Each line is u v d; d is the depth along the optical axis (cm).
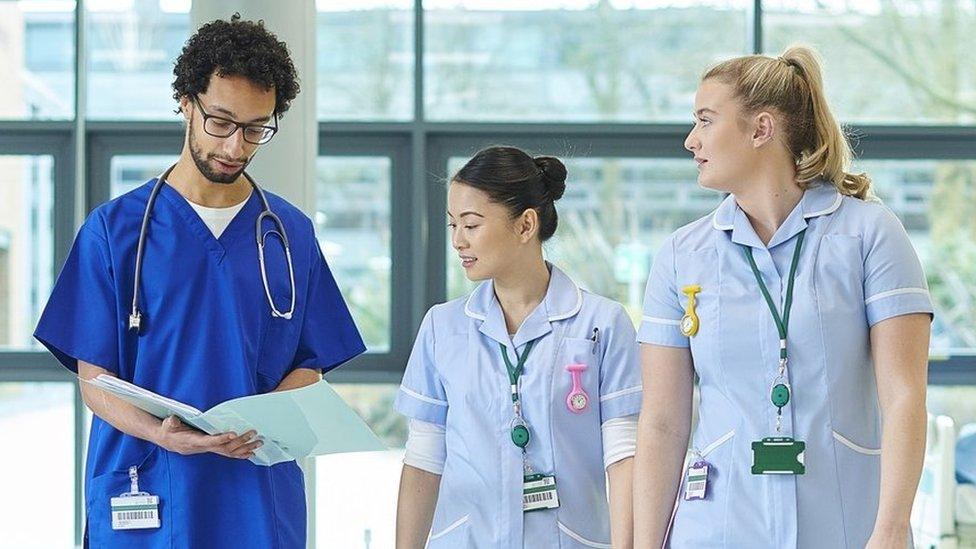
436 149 513
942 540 414
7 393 508
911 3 507
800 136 186
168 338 210
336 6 509
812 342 182
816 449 182
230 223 216
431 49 510
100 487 209
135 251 212
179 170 216
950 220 511
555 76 511
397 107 511
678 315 196
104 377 195
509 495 216
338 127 506
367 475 503
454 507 220
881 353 180
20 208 510
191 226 213
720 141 185
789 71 186
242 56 198
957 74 507
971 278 510
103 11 511
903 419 175
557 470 217
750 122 184
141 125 507
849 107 509
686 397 197
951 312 510
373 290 515
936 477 416
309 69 376
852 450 182
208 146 200
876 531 172
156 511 207
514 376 220
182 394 209
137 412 204
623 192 512
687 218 511
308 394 186
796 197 188
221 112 198
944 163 510
